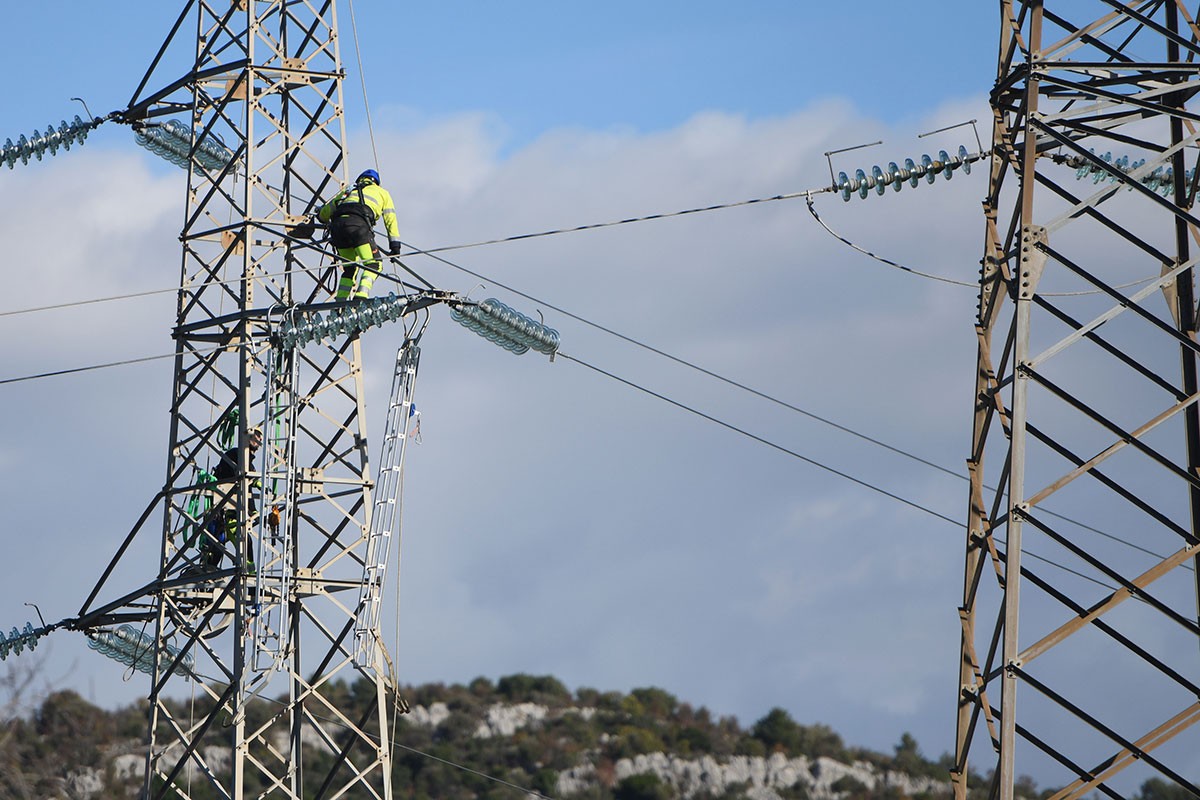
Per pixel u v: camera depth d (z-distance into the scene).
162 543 80.06
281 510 77.12
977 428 61.66
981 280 62.28
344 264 77.56
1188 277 62.12
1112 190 56.44
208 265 81.75
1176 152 58.44
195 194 83.00
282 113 84.69
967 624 59.56
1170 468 54.03
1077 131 61.25
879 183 69.19
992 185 62.25
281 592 75.56
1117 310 54.75
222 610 80.44
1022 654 52.59
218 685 84.06
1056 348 54.47
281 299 80.06
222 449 79.31
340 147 83.12
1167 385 56.41
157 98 84.50
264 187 81.44
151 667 83.69
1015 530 53.38
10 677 53.12
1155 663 52.88
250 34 81.94
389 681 78.06
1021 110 60.59
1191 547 53.25
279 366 79.38
